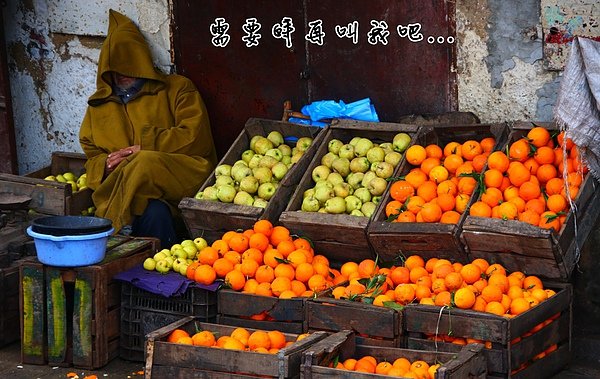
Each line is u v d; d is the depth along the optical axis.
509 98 6.43
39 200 6.87
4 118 7.80
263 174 6.35
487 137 6.29
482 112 6.54
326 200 6.09
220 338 4.96
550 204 5.49
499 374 4.87
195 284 5.58
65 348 5.76
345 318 5.14
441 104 6.68
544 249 5.24
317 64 7.05
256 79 7.27
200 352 4.80
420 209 5.72
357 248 5.89
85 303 5.67
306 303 5.24
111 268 5.74
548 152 5.70
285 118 6.93
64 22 7.79
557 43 6.20
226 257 5.68
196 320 5.22
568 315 5.50
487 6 6.38
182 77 7.25
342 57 6.95
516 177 5.62
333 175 6.27
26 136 8.09
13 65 8.03
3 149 7.85
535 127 5.85
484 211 5.52
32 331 5.80
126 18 7.42
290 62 7.13
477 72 6.50
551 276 5.39
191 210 6.21
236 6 7.20
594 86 5.36
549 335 5.27
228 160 6.65
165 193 6.67
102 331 5.70
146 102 7.12
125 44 7.10
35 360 5.82
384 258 5.82
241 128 7.39
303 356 4.55
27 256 6.38
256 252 5.66
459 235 5.47
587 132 5.41
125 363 5.82
